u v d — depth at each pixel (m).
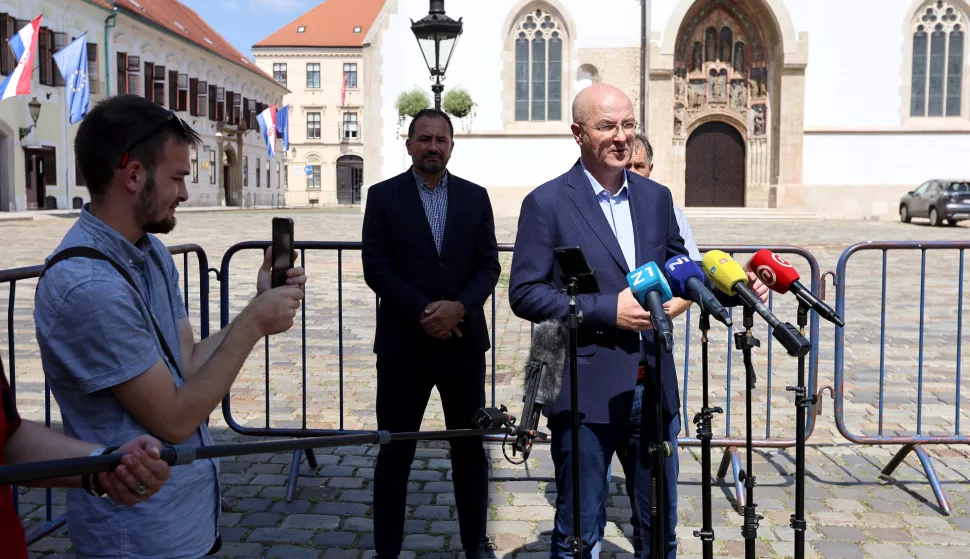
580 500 2.87
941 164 29.28
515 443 2.81
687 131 31.41
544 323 2.78
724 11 30.75
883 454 5.08
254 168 58.25
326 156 69.44
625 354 2.88
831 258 16.17
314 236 20.00
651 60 29.50
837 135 29.41
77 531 1.91
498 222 26.22
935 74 29.31
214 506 2.10
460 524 3.54
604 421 2.84
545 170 29.28
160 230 1.91
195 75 47.50
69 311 1.75
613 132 2.92
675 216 3.25
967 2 28.83
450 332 3.43
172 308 2.06
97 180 1.84
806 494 4.43
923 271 4.71
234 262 14.80
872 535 3.89
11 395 1.73
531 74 29.39
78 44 30.38
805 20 29.19
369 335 8.72
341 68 68.62
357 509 4.22
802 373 2.52
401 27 28.70
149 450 1.56
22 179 32.03
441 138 3.48
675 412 2.96
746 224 26.22
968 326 9.44
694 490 4.50
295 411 5.94
